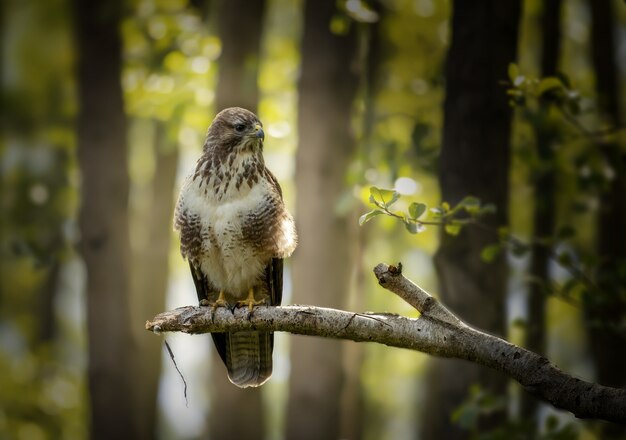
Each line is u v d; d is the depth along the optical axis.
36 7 20.97
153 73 16.03
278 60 17.89
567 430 9.05
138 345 16.44
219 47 14.66
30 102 21.61
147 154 21.45
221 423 14.89
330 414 13.57
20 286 23.70
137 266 18.53
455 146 9.98
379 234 19.45
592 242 16.27
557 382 5.71
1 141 21.36
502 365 5.97
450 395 10.46
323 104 13.38
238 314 7.02
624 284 9.31
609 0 14.30
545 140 10.59
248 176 8.98
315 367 13.59
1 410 19.67
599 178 10.16
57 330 23.95
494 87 9.88
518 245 8.94
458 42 10.03
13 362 20.92
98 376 15.55
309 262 13.35
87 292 15.59
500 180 9.91
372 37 15.54
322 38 13.43
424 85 15.91
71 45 19.53
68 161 18.95
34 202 17.58
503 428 9.34
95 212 15.35
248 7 14.18
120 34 15.48
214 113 14.31
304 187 13.46
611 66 14.27
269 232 9.03
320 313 6.66
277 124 14.39
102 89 15.31
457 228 8.19
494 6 9.87
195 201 9.06
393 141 13.12
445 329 6.24
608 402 5.48
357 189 11.91
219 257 9.12
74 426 20.14
